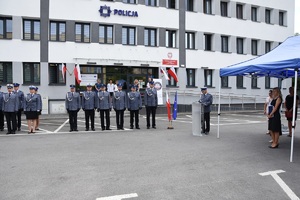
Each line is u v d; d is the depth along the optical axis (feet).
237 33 90.17
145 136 36.06
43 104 65.98
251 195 16.16
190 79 83.76
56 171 20.51
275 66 25.88
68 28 68.80
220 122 53.31
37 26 67.72
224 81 88.38
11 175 19.57
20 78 65.46
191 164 22.49
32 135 36.99
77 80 66.64
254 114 73.41
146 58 76.02
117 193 16.30
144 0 76.02
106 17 71.87
